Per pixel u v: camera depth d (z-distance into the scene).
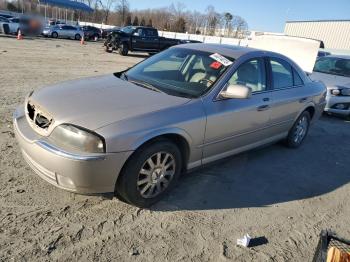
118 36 22.67
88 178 3.09
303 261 3.19
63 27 35.25
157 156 3.50
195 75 4.25
